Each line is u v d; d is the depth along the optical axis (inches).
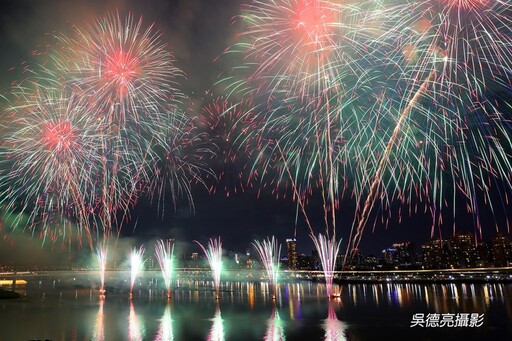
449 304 2245.3
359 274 6274.6
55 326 1427.2
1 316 1676.9
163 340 1198.9
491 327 1373.0
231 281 6830.7
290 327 1423.5
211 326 1451.8
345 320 1596.9
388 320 1579.7
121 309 1999.3
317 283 5826.8
